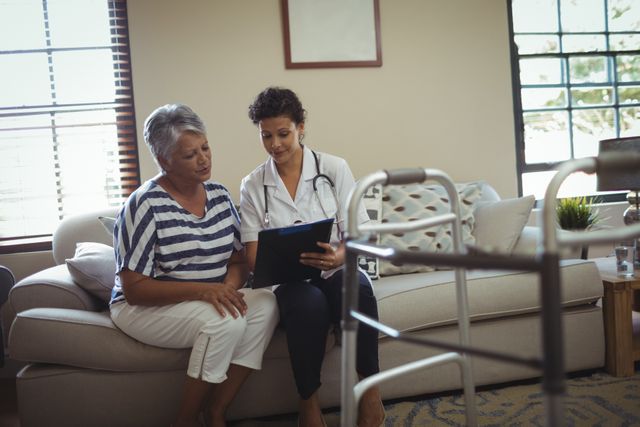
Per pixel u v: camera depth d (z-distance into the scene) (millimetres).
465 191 2805
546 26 3502
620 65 3613
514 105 3439
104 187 2969
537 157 3518
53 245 2605
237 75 3033
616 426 1881
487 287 2254
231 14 3018
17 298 2148
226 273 2105
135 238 1895
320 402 2092
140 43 2938
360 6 3143
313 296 1903
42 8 2914
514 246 2590
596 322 2371
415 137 3246
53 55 2924
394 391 2178
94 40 2951
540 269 879
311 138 3127
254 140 3057
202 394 1848
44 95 2922
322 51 3111
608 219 3496
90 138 2949
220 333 1837
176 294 1891
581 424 1910
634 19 3619
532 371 2320
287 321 1884
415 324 2186
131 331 1960
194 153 1918
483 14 3314
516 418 1990
